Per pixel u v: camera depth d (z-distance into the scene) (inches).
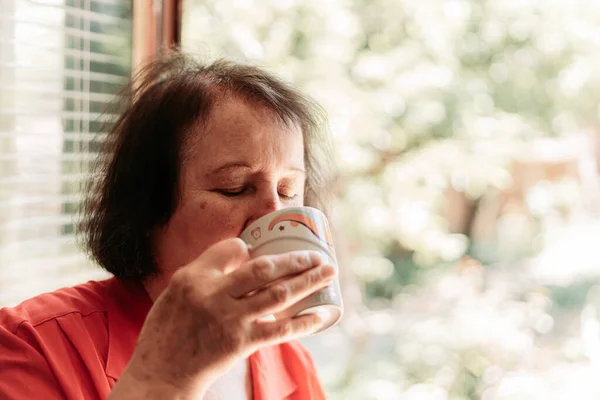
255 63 44.5
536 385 134.2
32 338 36.2
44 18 54.6
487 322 145.4
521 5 147.9
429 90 148.5
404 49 147.3
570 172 160.6
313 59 141.5
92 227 42.8
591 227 158.1
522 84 152.8
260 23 136.4
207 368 29.0
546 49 150.2
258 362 43.0
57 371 35.4
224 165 36.5
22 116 54.4
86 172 51.2
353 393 141.1
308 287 28.6
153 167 38.5
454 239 159.0
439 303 157.8
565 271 153.7
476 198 169.3
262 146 36.8
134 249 39.8
